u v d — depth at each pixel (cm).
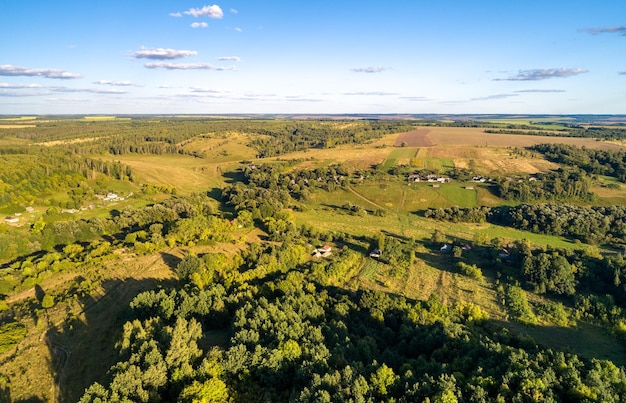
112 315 7356
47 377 5619
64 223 12288
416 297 9350
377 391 4531
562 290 9394
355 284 10019
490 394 4484
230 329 6300
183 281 9062
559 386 4503
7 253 10894
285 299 7350
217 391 4538
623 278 9256
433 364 5194
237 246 11762
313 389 4459
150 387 4653
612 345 7319
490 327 7631
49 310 7550
